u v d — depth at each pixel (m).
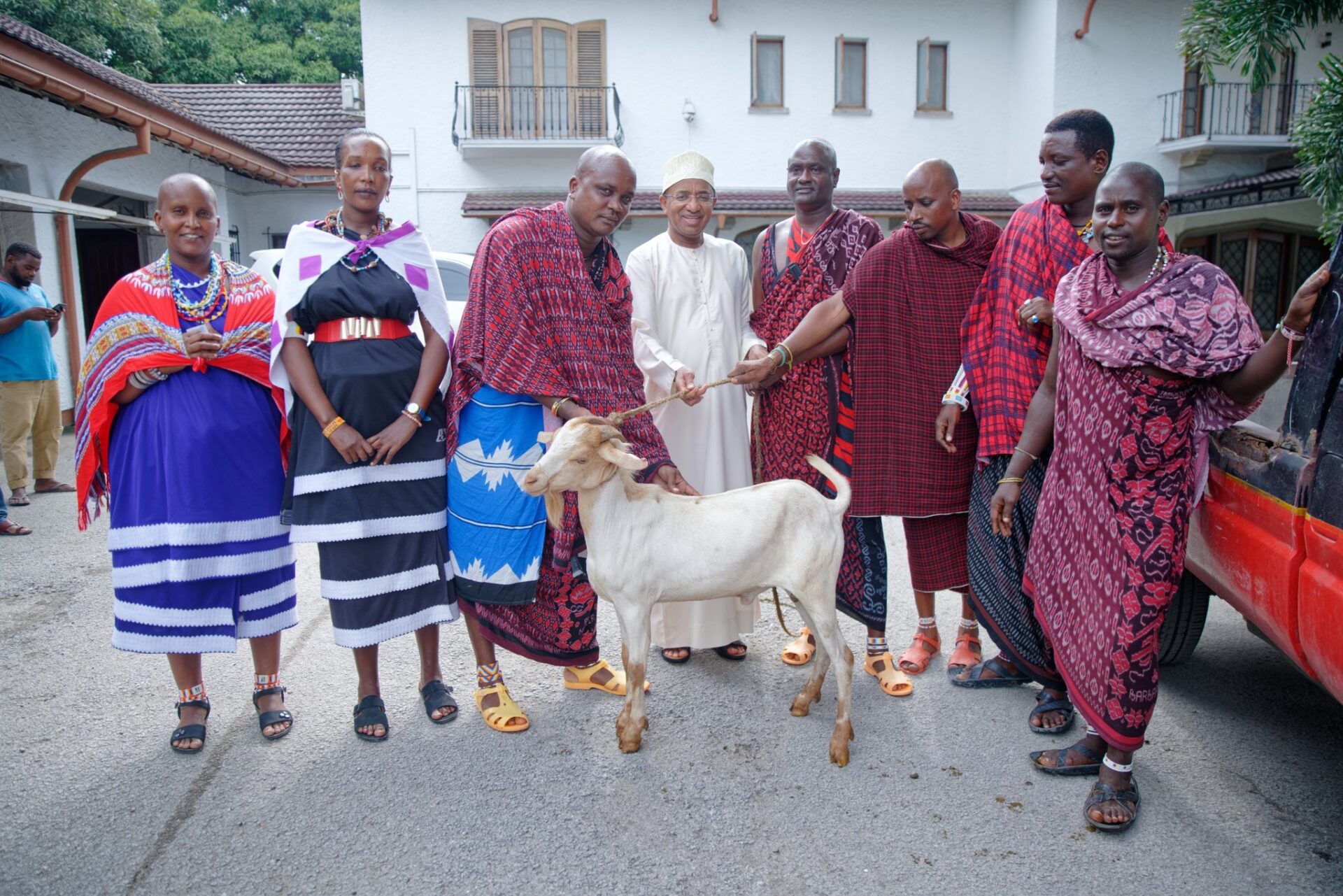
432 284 3.24
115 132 10.43
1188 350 2.47
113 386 3.03
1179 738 3.26
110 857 2.60
